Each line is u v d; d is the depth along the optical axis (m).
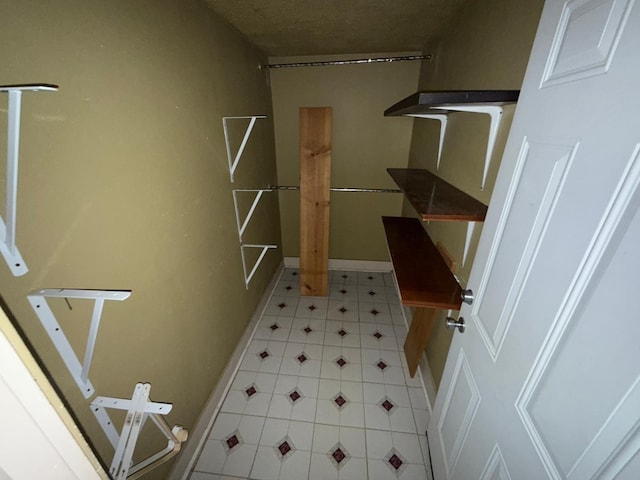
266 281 2.71
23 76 0.64
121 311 0.96
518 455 0.64
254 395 1.77
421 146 2.25
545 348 0.58
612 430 0.42
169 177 1.18
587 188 0.49
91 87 0.80
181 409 1.36
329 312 2.56
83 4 0.77
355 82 2.48
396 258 1.62
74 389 0.78
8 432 0.35
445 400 1.20
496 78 1.08
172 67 1.16
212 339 1.64
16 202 0.62
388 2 1.37
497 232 0.83
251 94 2.06
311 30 1.77
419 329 1.90
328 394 1.78
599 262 0.46
